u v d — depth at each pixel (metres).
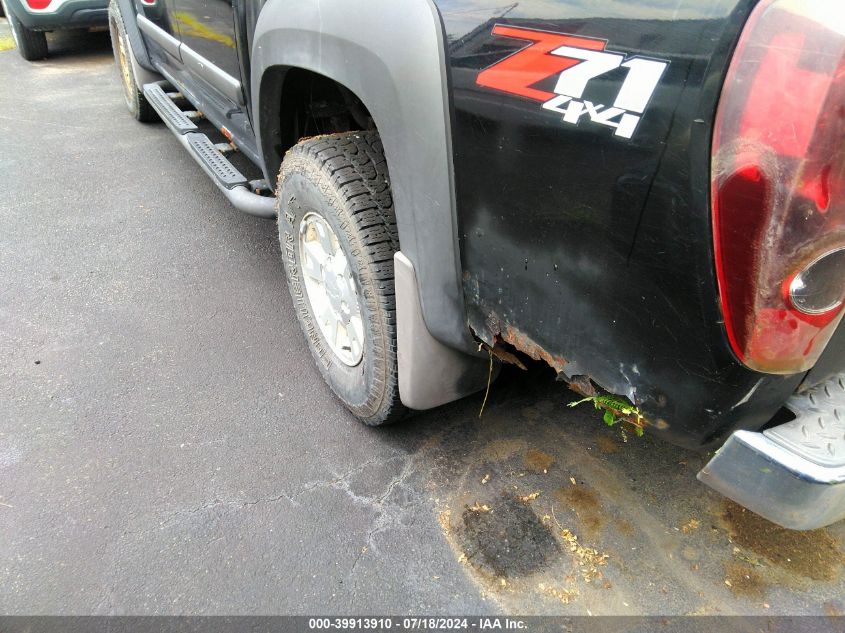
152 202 3.88
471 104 1.29
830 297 0.98
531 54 1.15
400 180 1.55
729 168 0.91
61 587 1.74
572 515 1.95
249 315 2.90
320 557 1.83
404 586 1.75
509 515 1.95
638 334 1.15
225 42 2.53
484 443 2.21
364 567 1.80
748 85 0.87
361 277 1.83
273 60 1.98
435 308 1.64
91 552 1.83
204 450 2.18
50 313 2.87
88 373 2.52
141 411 2.34
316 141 1.94
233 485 2.05
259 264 3.29
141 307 2.93
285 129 2.38
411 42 1.37
